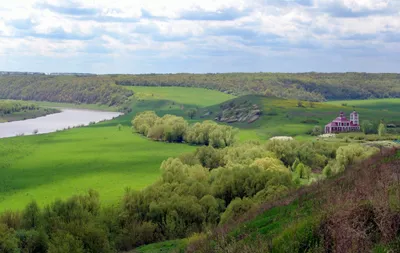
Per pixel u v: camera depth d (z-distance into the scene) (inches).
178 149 6476.4
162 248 2082.9
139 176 4635.8
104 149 6471.5
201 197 3011.8
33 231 2287.2
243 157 4517.7
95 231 2266.2
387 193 975.6
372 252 829.8
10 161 5536.4
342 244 861.2
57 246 2107.5
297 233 999.6
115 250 2385.6
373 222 901.8
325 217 977.5
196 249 1448.1
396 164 1542.8
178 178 3304.6
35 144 6943.9
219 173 3358.8
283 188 2536.9
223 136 6619.1
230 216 2326.5
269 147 4965.6
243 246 1129.4
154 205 2704.2
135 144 6978.4
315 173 4490.7
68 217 2493.8
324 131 7377.0
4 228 2266.2
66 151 6318.9
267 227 1354.6
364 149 4274.1
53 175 4719.5
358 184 1261.1
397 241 830.5
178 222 2620.6
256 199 2561.5
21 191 4028.1
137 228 2556.6
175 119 7829.7
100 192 3890.3
